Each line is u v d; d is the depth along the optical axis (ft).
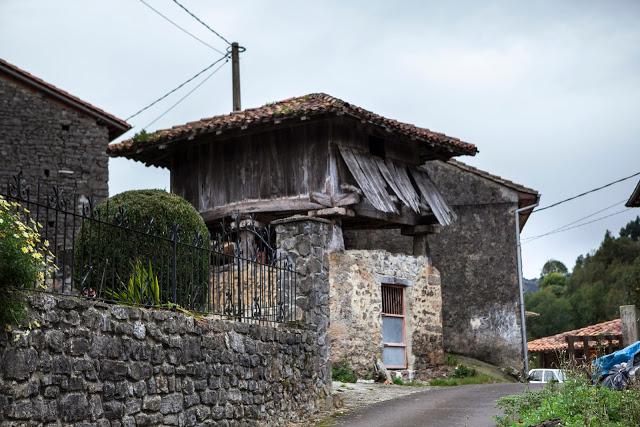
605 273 163.12
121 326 25.58
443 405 40.60
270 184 61.26
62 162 71.00
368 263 58.54
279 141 61.46
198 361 29.68
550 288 178.09
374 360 56.13
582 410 30.45
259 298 36.24
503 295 78.18
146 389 26.53
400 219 64.08
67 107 71.87
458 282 79.71
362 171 59.26
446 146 65.16
